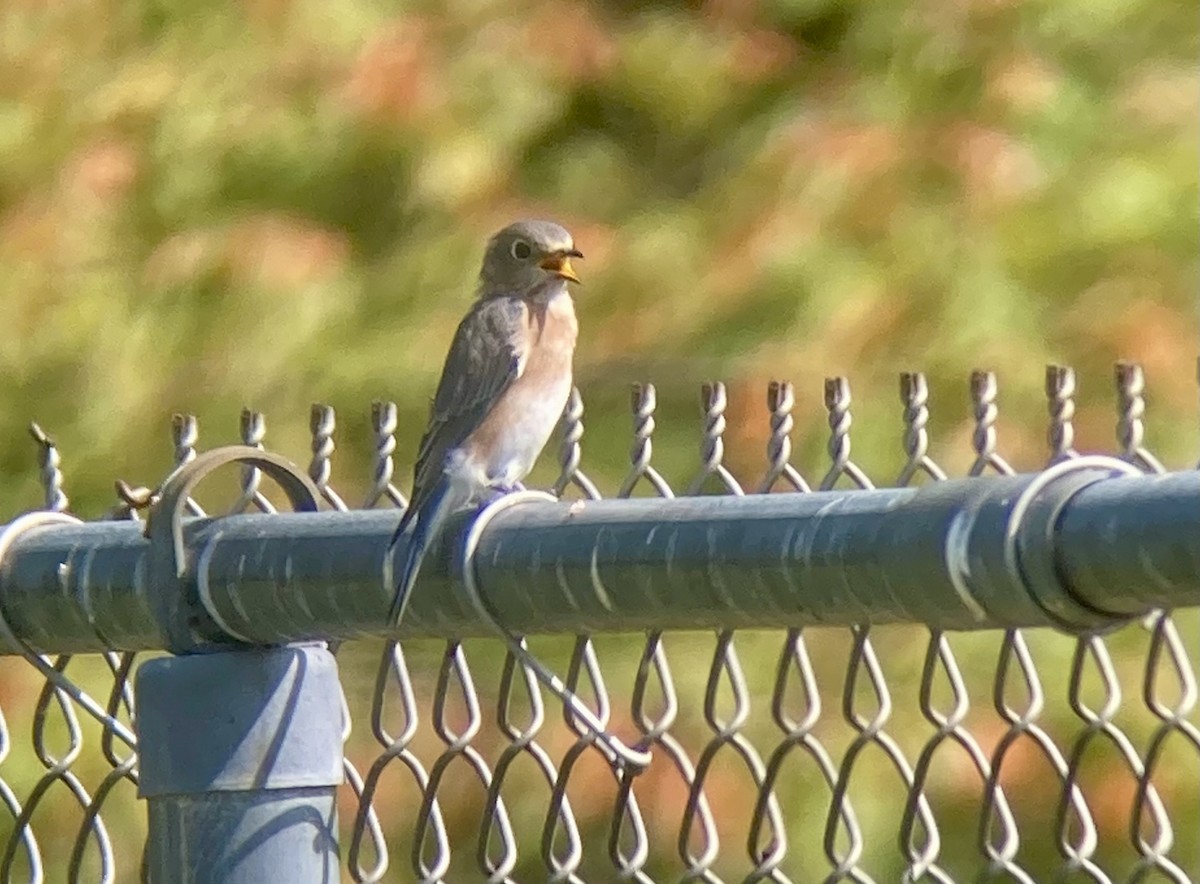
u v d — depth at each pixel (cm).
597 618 475
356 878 563
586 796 1198
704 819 534
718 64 1545
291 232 1471
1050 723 1184
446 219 1490
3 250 1482
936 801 1189
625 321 1416
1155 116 1450
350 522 503
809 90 1527
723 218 1444
